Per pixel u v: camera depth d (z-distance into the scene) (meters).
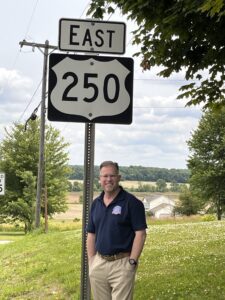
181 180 129.50
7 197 51.06
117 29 5.56
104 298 5.48
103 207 5.42
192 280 8.77
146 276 9.59
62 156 51.94
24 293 10.23
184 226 20.48
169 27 7.29
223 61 8.15
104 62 5.51
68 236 19.56
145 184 125.81
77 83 5.46
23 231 57.75
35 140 51.06
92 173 5.42
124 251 5.37
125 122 5.51
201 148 56.56
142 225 5.33
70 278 10.38
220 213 57.19
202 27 7.40
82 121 5.44
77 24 5.52
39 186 28.44
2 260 16.55
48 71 5.43
